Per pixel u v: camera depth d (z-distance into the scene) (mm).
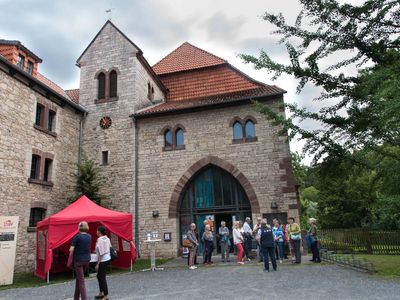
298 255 12031
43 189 15234
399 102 5648
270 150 16359
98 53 20469
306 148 7324
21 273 13203
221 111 17578
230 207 16844
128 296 7844
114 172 18016
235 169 16578
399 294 6637
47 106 16188
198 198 17391
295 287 7820
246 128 17125
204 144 17328
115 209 17453
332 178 7730
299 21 6488
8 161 13250
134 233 16906
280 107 8148
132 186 17562
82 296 6770
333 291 7199
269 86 18844
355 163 7324
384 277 8688
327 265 11320
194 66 22672
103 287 7512
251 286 8203
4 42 15453
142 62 20406
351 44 6398
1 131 13062
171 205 16938
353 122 6930
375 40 6336
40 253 12758
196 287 8461
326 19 6273
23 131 14297
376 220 23344
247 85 20453
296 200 15391
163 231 16719
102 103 19359
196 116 17859
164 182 17359
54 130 16656
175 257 16234
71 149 17875
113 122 18859
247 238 13969
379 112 6496
